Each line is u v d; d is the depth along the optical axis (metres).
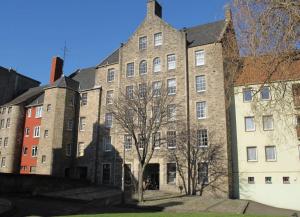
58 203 34.00
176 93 45.91
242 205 34.19
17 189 39.59
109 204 34.09
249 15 16.89
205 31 48.97
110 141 50.34
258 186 40.28
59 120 52.97
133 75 50.09
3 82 66.75
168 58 48.16
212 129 42.69
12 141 59.47
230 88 21.34
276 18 16.03
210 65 45.03
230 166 41.44
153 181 46.00
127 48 51.69
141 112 39.34
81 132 53.66
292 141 39.69
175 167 43.81
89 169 50.72
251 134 42.03
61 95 54.03
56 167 50.97
